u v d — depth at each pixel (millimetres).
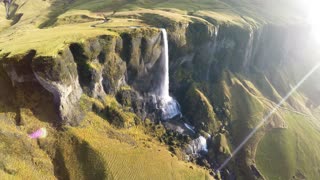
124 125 101562
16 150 74938
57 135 83312
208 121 127188
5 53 84750
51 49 85625
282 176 119625
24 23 166750
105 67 101125
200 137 119375
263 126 135250
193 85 133625
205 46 138000
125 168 87562
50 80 82250
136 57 110250
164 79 123438
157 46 116938
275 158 124875
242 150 123688
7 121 77562
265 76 170875
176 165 99938
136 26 119875
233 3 197500
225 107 136875
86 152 84438
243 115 137250
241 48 154750
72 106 88938
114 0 186875
